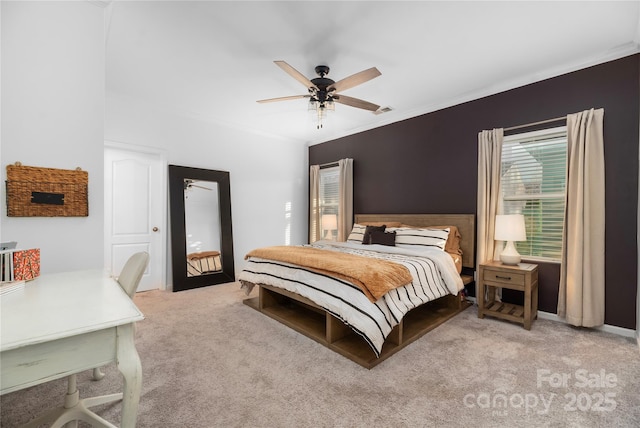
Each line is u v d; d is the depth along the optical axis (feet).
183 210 13.82
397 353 7.27
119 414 5.10
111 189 12.38
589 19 7.20
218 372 6.37
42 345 2.72
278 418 4.95
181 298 12.09
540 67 9.63
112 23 7.42
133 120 12.53
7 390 2.57
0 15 5.67
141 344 7.72
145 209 13.19
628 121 8.47
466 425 4.80
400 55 8.89
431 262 9.50
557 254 9.87
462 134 12.10
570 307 8.93
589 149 8.79
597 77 8.96
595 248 8.70
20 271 4.61
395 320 7.05
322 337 7.91
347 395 5.58
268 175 17.51
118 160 12.53
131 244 12.86
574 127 9.02
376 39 8.08
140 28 7.64
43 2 6.10
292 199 18.74
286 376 6.23
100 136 6.70
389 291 7.29
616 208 8.61
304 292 8.13
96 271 5.75
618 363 6.77
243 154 16.38
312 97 9.54
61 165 6.23
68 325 2.90
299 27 7.57
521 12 6.97
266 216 17.42
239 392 5.66
